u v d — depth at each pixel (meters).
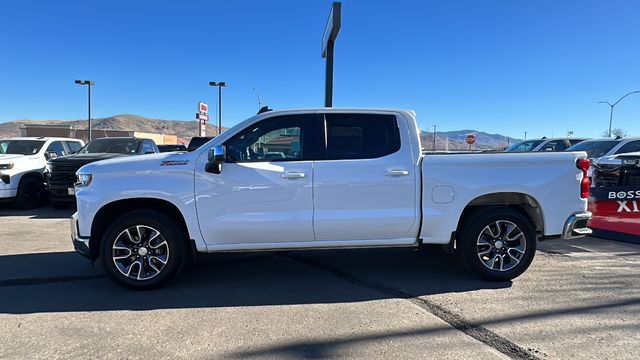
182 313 4.35
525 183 5.14
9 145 11.93
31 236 7.85
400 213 5.07
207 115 27.25
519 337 3.77
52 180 10.38
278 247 5.07
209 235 4.98
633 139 11.20
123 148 12.02
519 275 5.33
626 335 3.80
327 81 11.47
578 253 6.61
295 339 3.76
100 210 4.92
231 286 5.18
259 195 4.97
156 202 5.10
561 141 15.48
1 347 3.61
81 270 5.78
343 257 6.44
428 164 5.10
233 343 3.69
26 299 4.71
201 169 4.94
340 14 10.20
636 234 7.21
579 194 5.26
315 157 5.06
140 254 4.94
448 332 3.88
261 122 5.12
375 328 3.98
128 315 4.29
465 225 5.20
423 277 5.50
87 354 3.49
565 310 4.36
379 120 5.20
